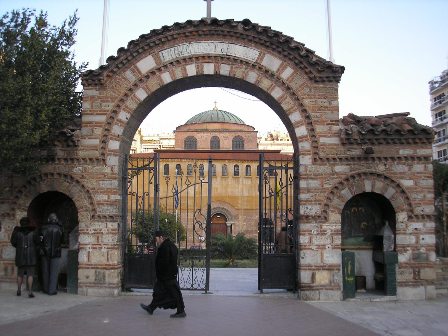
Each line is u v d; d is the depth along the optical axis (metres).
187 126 71.06
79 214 16.20
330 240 15.84
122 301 14.94
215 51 16.67
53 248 15.88
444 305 14.78
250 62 16.59
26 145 14.72
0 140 14.13
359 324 12.09
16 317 12.34
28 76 14.92
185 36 16.69
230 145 70.00
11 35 15.56
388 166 16.03
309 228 15.88
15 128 14.12
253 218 58.66
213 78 17.09
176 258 12.88
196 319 12.36
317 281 15.64
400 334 11.12
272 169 17.38
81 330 11.03
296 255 16.36
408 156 16.03
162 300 12.80
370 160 16.06
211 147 69.94
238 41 16.69
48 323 11.71
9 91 14.14
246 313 13.24
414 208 15.88
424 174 16.02
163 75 16.66
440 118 69.19
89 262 16.00
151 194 51.84
